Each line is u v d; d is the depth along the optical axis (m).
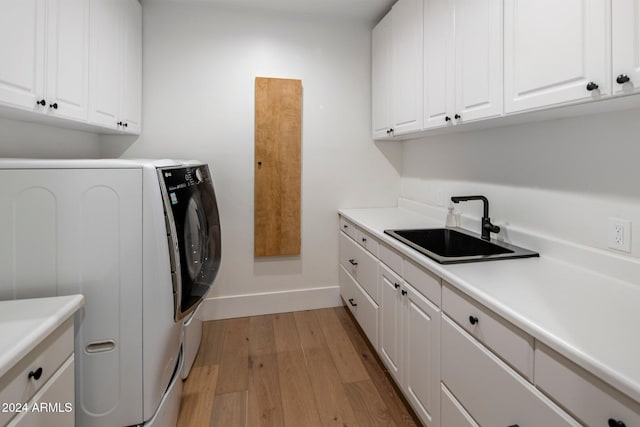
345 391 1.82
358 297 2.34
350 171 2.83
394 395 1.79
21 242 1.15
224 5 2.51
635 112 1.09
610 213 1.18
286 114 2.64
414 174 2.70
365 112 2.83
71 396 1.07
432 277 1.33
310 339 2.36
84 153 2.17
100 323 1.23
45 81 1.30
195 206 1.57
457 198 1.75
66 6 1.44
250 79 2.59
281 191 2.68
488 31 1.35
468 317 1.10
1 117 1.45
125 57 2.10
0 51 1.06
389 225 2.14
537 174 1.49
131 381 1.27
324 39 2.71
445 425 1.25
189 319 1.92
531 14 1.14
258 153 2.61
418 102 1.96
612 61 0.88
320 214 2.82
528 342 0.84
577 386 0.71
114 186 1.21
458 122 1.57
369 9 2.58
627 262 1.10
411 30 2.03
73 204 1.18
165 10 2.45
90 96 1.66
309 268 2.83
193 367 2.03
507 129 1.67
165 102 2.47
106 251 1.22
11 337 0.84
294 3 2.49
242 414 1.65
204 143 2.55
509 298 0.96
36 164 1.15
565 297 0.98
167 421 1.46
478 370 1.05
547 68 1.08
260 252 2.68
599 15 0.91
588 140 1.25
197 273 1.58
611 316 0.85
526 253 1.45
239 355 2.16
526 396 0.85
